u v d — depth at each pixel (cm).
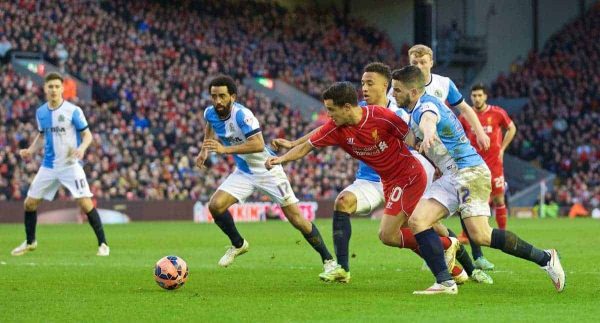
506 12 7362
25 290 1424
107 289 1438
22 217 4306
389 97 1623
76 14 5775
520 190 6203
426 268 1773
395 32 7412
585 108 6794
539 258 1355
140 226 3991
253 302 1266
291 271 1770
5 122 4722
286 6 7300
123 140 4984
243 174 1725
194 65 5944
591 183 5925
